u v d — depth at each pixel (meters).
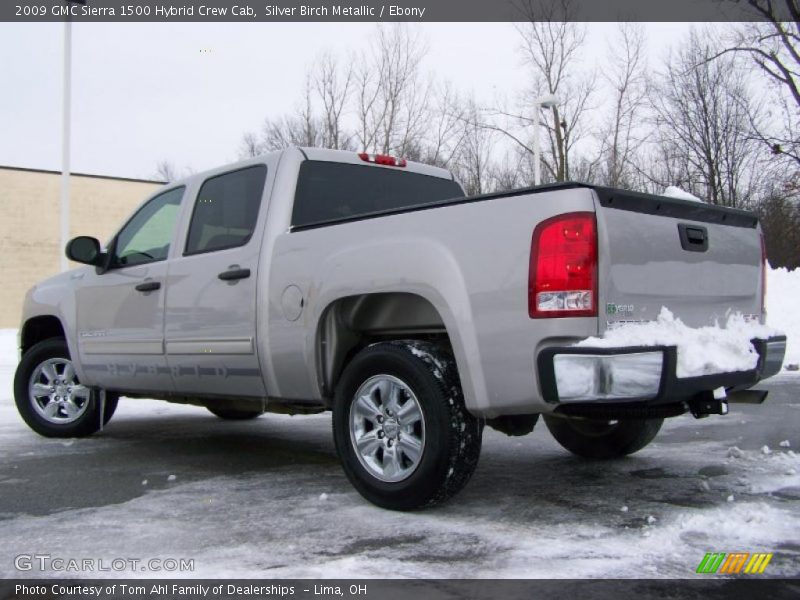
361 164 5.45
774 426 6.76
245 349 4.83
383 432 4.11
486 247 3.72
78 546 3.59
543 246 3.53
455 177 6.16
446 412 3.81
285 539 3.64
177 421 7.89
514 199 3.68
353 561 3.32
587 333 3.48
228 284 4.98
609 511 4.07
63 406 6.70
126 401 9.45
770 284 16.42
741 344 3.96
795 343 13.66
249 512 4.14
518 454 5.75
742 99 27.39
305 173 5.06
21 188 25.50
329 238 4.43
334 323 4.49
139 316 5.69
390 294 4.24
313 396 4.55
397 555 3.39
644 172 28.20
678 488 4.55
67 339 6.40
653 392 3.48
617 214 3.64
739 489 4.48
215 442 6.54
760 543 3.49
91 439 6.70
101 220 27.02
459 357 3.79
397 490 3.97
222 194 5.37
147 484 4.87
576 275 3.48
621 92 27.38
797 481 4.64
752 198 28.23
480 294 3.72
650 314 3.76
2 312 25.11
